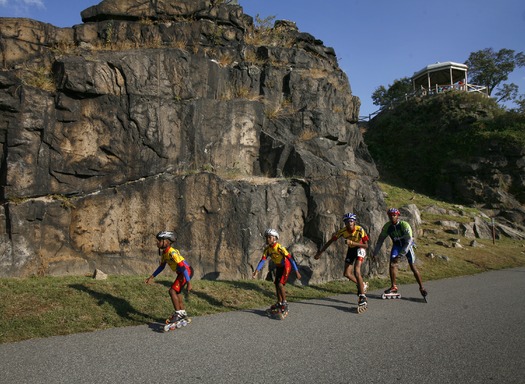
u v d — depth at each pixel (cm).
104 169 877
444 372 404
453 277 1123
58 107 848
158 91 941
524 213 2403
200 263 886
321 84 1278
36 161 820
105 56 910
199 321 596
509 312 670
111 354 451
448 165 2731
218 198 914
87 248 841
